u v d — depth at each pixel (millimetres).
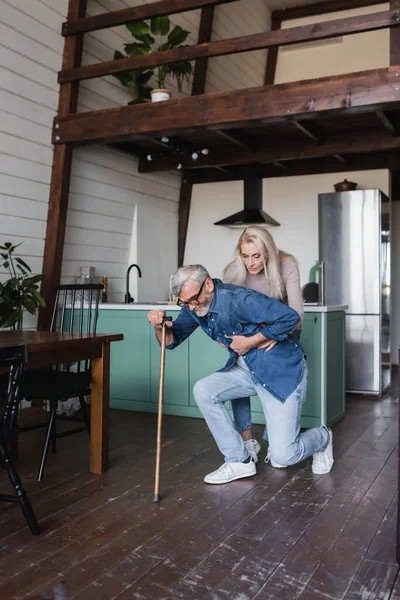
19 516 2559
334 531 2375
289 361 2777
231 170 6457
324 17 7570
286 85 4125
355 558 2139
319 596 1878
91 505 2674
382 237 5566
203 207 7098
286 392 2768
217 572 2039
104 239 5770
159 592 1909
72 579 1997
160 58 4559
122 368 4797
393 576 2004
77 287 3820
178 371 4562
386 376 5770
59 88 4953
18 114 4570
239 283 3018
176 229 7047
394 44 3875
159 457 2730
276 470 3182
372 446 3658
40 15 4680
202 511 2594
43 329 4867
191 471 3164
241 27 7328
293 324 2615
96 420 3146
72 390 3088
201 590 1919
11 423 2381
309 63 7559
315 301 5625
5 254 4320
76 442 3779
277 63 7770
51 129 4918
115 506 2658
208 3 4488
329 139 5398
